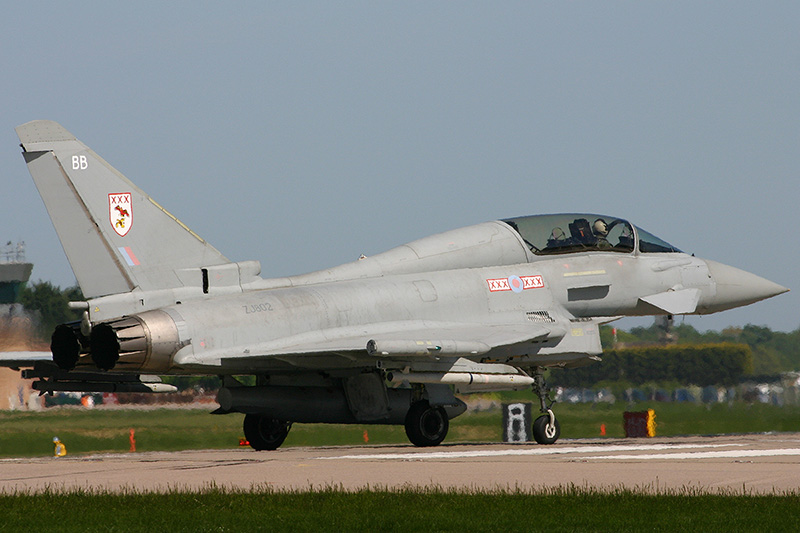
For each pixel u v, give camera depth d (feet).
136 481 129.70
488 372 200.64
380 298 205.36
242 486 120.06
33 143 192.03
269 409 196.34
